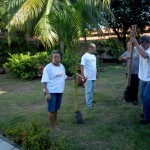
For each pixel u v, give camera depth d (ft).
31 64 40.04
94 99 25.76
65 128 18.61
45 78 17.16
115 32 66.28
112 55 63.26
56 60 17.40
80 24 18.16
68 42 18.48
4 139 17.29
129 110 21.95
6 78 42.68
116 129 17.94
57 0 41.96
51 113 17.98
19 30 48.83
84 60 21.75
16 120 20.72
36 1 40.81
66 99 26.48
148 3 61.82
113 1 62.03
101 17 47.70
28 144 15.21
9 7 43.86
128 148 15.23
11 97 28.78
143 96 18.10
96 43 63.87
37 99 27.22
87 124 19.24
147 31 66.08
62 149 14.46
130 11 62.44
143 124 18.48
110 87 31.68
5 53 52.54
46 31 37.76
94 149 15.29
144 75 17.79
